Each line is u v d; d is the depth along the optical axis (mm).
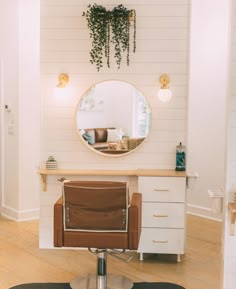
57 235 3174
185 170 4285
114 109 4383
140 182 4074
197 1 5621
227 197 3174
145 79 4344
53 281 3570
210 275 3764
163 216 4074
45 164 4430
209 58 5594
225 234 3195
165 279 3650
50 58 4379
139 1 4289
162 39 4297
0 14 5551
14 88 5391
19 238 4789
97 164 4438
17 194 5477
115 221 3135
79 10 4332
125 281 3553
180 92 4320
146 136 4371
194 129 5828
